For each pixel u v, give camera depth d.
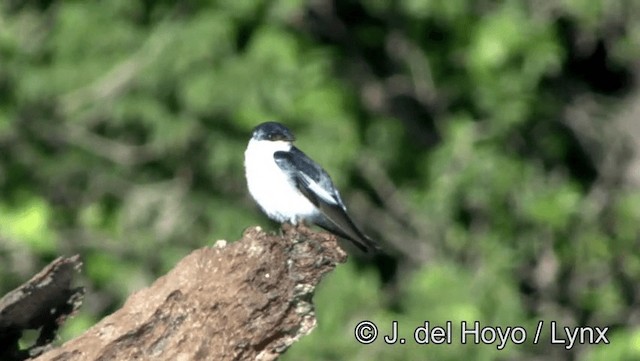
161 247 15.88
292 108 15.71
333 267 7.39
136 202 16.14
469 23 16.44
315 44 16.31
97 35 15.88
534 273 16.55
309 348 14.85
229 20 15.68
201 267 7.35
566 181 16.91
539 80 16.84
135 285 15.59
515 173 16.23
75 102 15.86
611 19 16.70
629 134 17.28
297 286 7.39
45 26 16.31
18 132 15.98
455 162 16.25
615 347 14.34
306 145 15.67
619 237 16.17
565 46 17.05
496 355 14.91
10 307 7.46
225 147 15.78
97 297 15.57
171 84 15.64
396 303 16.25
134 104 15.72
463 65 16.80
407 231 16.75
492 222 16.42
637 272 16.20
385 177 16.78
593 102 17.42
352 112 16.45
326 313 15.23
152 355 7.36
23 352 7.71
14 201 15.83
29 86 15.80
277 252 7.33
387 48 17.09
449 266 15.41
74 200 16.12
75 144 16.16
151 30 15.91
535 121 17.02
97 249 15.77
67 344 7.36
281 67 15.65
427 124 17.17
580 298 16.20
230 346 7.38
